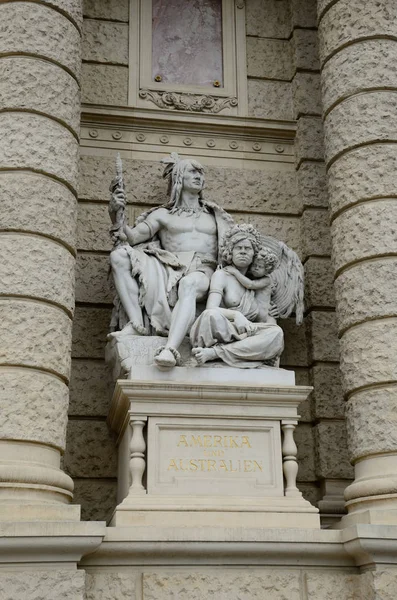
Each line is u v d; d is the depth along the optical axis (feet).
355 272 33.42
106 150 41.47
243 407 31.89
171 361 31.58
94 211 40.19
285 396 32.04
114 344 33.63
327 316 39.55
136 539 28.14
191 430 31.42
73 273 31.96
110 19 43.88
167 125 42.60
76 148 33.42
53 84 32.86
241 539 28.78
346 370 33.09
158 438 31.04
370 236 33.37
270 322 35.04
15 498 27.35
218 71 44.47
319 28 39.06
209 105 43.27
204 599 28.58
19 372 28.91
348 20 36.73
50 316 30.09
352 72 35.94
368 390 31.89
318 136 43.01
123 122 42.11
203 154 42.63
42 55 33.01
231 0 45.83
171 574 28.68
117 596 28.17
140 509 29.53
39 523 26.37
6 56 32.78
